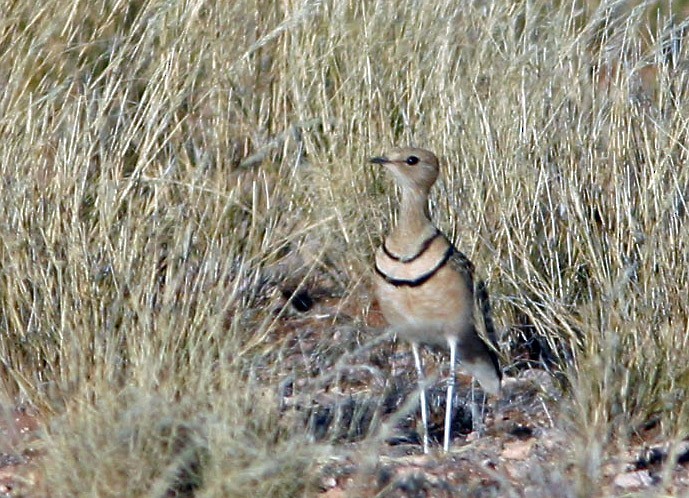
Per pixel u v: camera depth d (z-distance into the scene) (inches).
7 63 516.7
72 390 409.1
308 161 550.0
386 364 501.0
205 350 403.2
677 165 487.2
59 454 357.4
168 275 446.3
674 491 384.8
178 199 504.7
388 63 553.9
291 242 531.8
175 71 518.9
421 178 441.4
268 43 569.3
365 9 565.9
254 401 382.6
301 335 499.2
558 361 481.1
